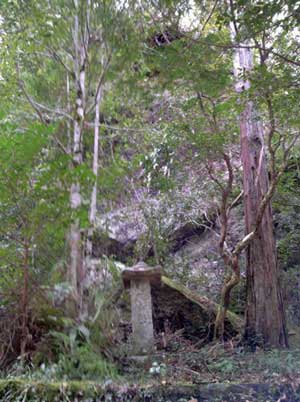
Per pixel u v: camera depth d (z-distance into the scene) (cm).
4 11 405
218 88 384
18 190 321
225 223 454
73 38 422
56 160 342
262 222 486
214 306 507
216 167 596
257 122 504
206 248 694
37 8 402
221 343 436
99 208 475
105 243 460
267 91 343
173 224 639
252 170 504
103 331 342
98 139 462
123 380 296
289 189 602
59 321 325
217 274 614
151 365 330
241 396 300
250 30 286
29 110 443
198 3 357
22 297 318
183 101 461
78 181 345
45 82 459
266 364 354
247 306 471
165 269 619
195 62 356
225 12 293
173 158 496
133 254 618
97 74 441
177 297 505
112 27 412
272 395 305
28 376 285
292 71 327
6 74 441
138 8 404
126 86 445
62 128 431
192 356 371
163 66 367
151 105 499
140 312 360
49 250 350
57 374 289
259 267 472
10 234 326
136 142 514
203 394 299
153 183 537
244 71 355
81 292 350
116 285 387
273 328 450
